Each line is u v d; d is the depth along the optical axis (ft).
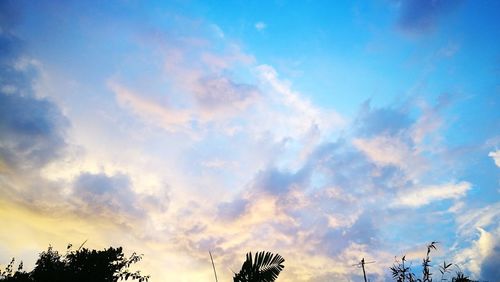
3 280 27.27
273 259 15.23
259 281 14.57
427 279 18.66
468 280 18.24
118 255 30.63
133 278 29.94
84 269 28.50
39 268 28.17
